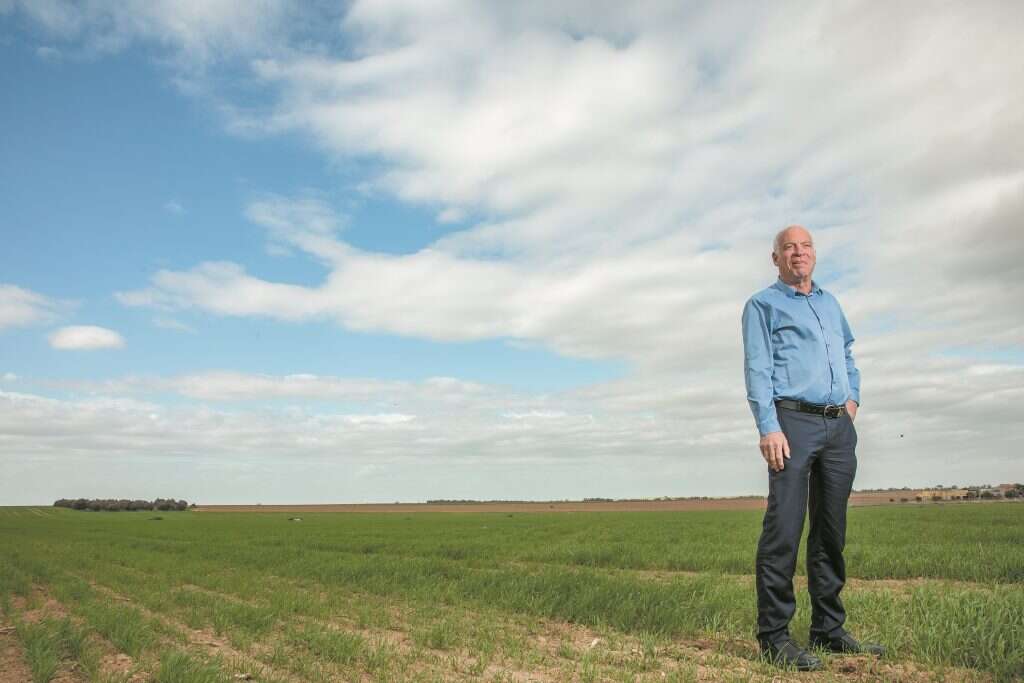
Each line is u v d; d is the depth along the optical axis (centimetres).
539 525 3694
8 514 8844
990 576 963
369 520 5566
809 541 501
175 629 631
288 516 7688
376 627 670
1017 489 7775
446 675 453
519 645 553
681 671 441
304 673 463
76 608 778
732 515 5081
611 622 649
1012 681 405
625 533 2512
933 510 4200
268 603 823
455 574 1123
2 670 485
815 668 448
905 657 473
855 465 490
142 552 1923
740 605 691
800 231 501
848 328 527
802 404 479
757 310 498
